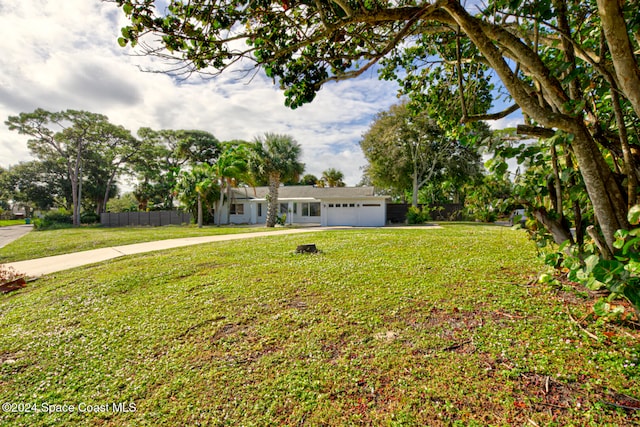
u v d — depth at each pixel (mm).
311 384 2660
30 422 2371
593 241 2668
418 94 5699
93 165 37625
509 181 3525
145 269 7445
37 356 3387
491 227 17172
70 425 2332
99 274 7125
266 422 2268
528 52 2299
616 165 2492
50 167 40250
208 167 27391
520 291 4535
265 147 20938
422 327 3602
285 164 20828
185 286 5801
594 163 2197
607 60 2789
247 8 3002
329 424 2209
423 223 23172
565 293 4254
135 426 2289
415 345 3197
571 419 2084
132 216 30422
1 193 41656
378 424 2178
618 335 3037
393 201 37375
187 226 26141
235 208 30000
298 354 3164
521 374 2600
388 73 5496
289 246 10391
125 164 38281
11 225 40531
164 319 4234
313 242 11211
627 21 2363
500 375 2611
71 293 5719
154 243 12875
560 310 3756
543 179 3369
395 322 3775
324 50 3693
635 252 1975
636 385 2336
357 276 5922
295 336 3559
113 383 2836
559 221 3385
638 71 1874
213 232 17750
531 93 2785
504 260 6676
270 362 3043
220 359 3154
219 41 2939
